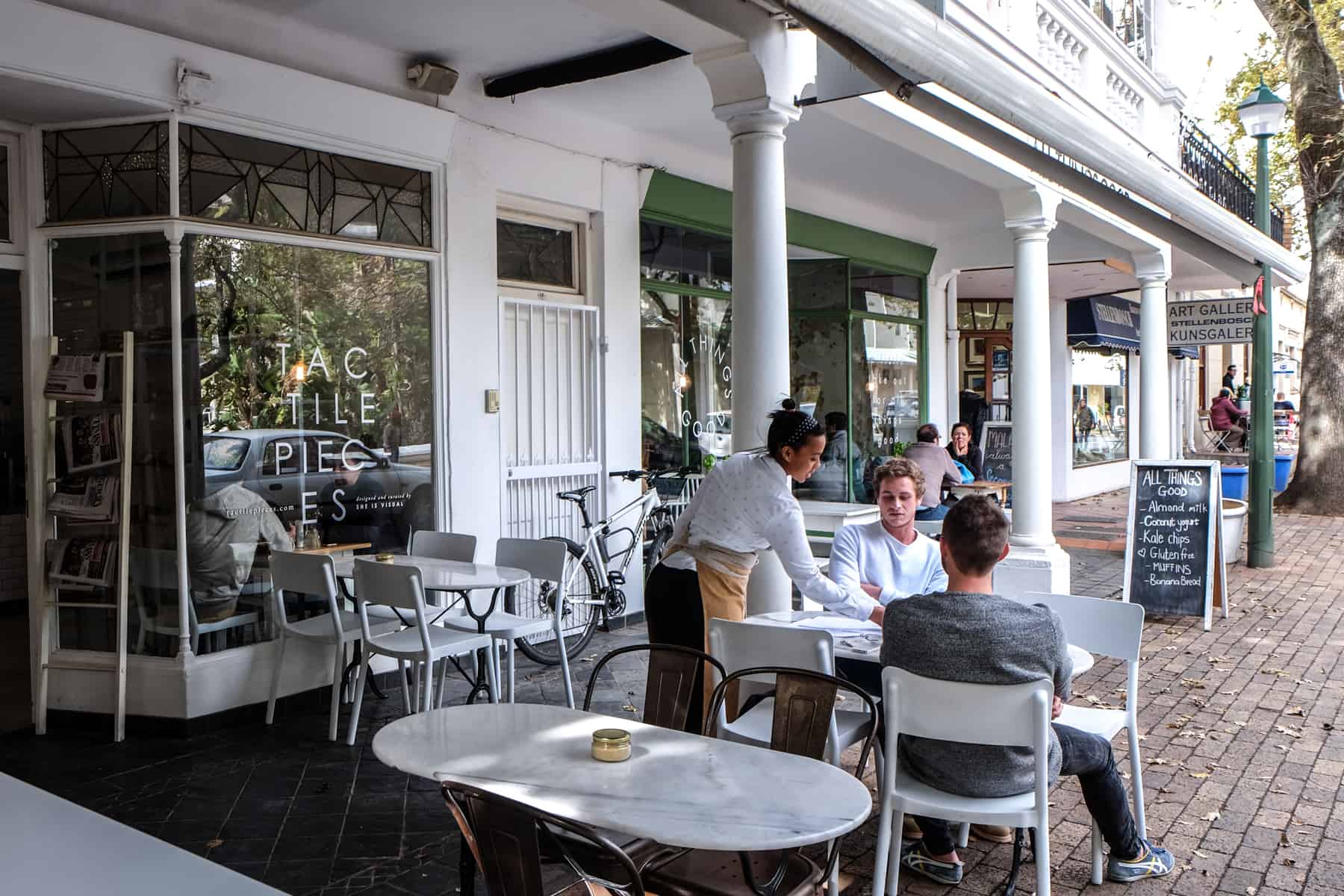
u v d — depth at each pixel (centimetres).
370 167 595
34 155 518
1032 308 777
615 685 622
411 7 533
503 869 217
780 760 264
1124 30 1023
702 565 424
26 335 524
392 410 616
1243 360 3641
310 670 575
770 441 420
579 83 647
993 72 425
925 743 324
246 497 550
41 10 450
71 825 187
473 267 651
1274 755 496
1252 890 362
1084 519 1412
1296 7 1395
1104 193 714
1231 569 1059
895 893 338
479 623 539
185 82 498
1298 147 1453
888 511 455
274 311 557
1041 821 303
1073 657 368
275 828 411
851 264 1077
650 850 282
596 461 752
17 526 786
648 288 808
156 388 522
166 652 529
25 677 626
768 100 473
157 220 508
